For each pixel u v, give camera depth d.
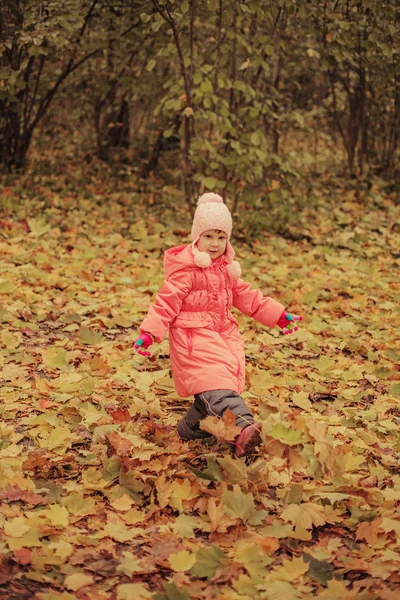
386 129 13.72
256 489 3.18
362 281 7.41
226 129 8.10
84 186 10.86
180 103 7.94
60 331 5.52
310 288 6.98
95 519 3.02
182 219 9.51
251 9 7.57
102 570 2.68
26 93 10.96
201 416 3.55
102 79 11.65
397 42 9.92
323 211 10.31
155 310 3.48
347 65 11.61
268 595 2.53
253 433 3.12
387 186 12.04
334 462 3.35
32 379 4.55
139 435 3.73
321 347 5.59
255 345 5.36
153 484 3.25
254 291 3.76
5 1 8.81
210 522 3.02
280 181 10.41
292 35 10.12
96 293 6.43
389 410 4.41
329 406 4.43
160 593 2.51
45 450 3.55
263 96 8.34
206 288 3.57
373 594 2.54
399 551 2.88
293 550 2.89
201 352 3.46
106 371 4.67
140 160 12.80
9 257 7.32
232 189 8.84
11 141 11.41
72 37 10.02
